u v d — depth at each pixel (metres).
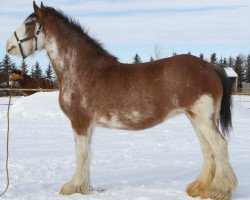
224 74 6.52
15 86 28.56
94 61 6.72
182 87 6.19
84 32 6.97
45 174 8.16
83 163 6.68
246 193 6.74
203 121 6.16
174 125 16.80
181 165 9.15
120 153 10.55
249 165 9.08
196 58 6.44
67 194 6.61
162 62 6.47
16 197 6.41
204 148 6.55
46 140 12.60
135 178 7.94
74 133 6.72
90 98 6.55
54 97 21.64
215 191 6.21
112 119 6.52
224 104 6.47
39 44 7.08
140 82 6.39
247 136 13.64
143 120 6.43
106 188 7.10
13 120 17.95
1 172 8.28
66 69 6.79
